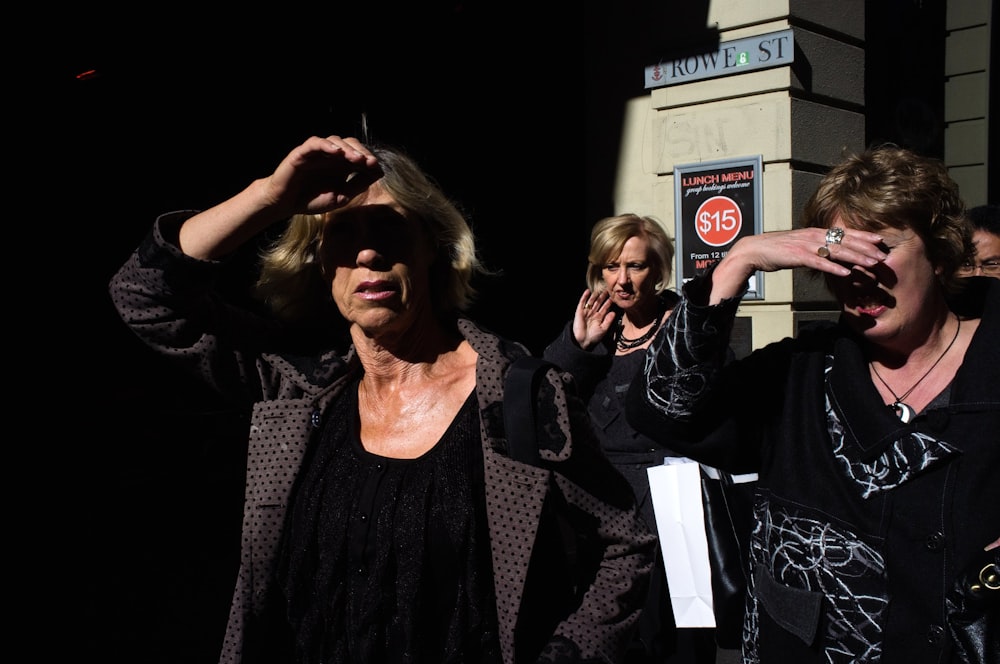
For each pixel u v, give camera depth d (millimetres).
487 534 1670
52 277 7754
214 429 8102
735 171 5848
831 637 1658
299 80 7102
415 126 7234
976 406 1593
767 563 1777
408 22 7207
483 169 7352
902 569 1594
